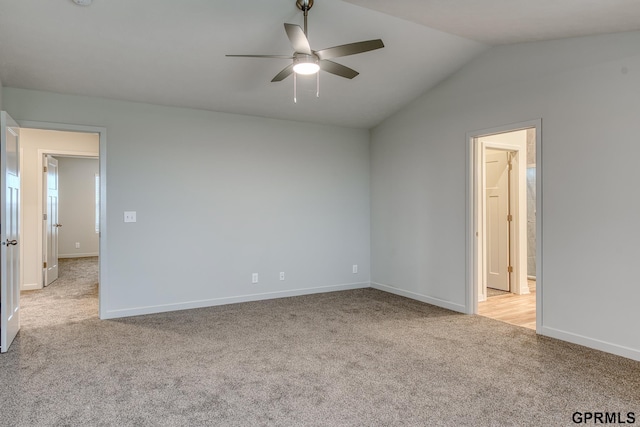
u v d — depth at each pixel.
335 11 3.14
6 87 3.78
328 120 5.34
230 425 2.16
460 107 4.34
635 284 3.02
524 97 3.71
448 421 2.20
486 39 3.68
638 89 2.98
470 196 4.28
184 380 2.72
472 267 4.31
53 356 3.14
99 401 2.43
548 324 3.58
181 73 3.82
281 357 3.13
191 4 2.90
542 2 2.64
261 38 3.36
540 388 2.58
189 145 4.60
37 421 2.20
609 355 3.12
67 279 6.52
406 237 5.16
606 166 3.16
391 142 5.39
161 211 4.45
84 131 4.09
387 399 2.45
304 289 5.36
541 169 3.59
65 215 9.38
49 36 3.10
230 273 4.84
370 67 4.10
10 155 3.32
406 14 3.16
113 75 3.74
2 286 3.19
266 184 5.07
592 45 3.24
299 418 2.23
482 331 3.76
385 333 3.71
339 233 5.63
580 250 3.33
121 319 4.16
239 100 4.49
